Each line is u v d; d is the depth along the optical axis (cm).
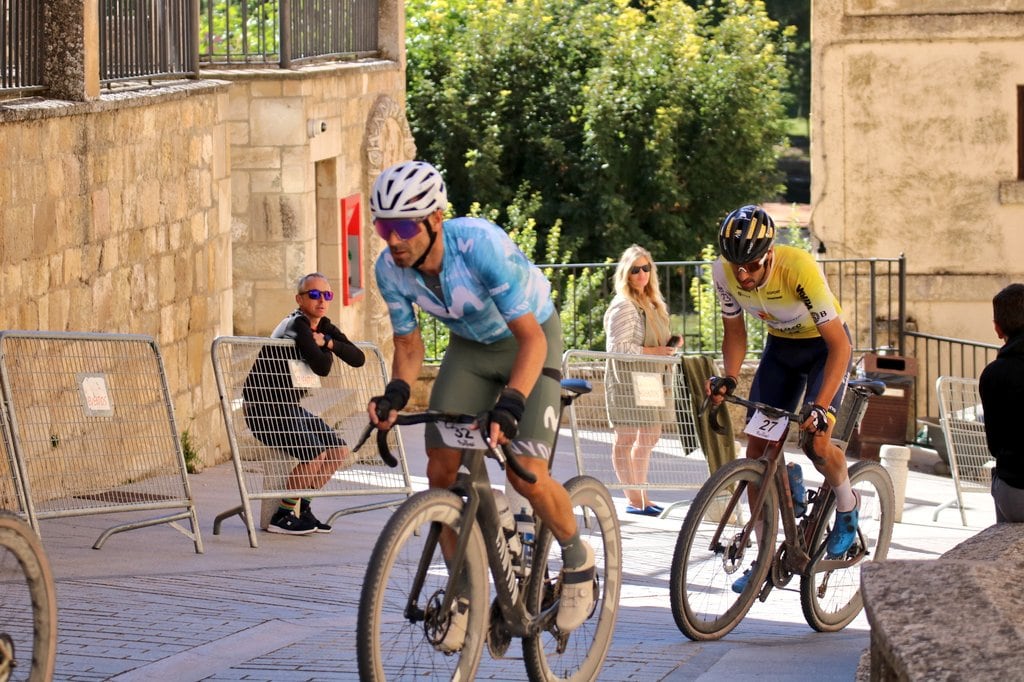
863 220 3438
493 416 920
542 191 6675
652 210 6656
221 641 1227
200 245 2564
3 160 1852
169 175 2420
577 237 6519
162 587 1521
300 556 1806
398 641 917
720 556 1338
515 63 6725
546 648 1073
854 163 3425
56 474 1859
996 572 729
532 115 6700
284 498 1966
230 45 3309
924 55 3375
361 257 3438
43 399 1923
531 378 943
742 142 6681
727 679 1090
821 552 1459
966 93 3381
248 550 1834
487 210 6550
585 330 3512
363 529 2095
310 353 1950
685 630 1309
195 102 2528
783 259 1373
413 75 6738
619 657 1229
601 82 6469
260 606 1432
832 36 3388
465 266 954
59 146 2016
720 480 1316
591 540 1141
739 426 3278
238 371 2753
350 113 3350
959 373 3447
